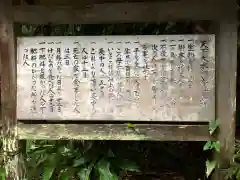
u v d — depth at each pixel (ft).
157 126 8.25
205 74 7.98
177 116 8.09
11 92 8.73
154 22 8.24
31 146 9.64
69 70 8.31
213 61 7.95
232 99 8.02
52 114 8.43
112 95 8.23
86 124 8.44
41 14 8.43
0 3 8.54
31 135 8.66
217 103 8.07
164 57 8.04
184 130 8.18
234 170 8.20
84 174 8.87
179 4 8.04
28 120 8.66
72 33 9.71
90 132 8.44
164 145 10.90
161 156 10.77
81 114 8.34
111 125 8.37
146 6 8.13
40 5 8.41
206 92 8.01
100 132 8.41
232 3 7.89
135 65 8.11
